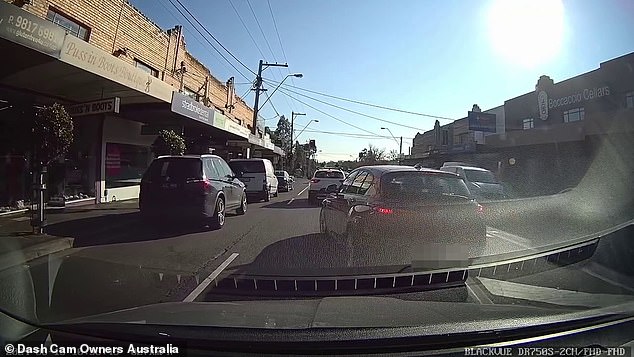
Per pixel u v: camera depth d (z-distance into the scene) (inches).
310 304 150.9
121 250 320.2
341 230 307.1
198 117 697.0
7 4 327.0
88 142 633.0
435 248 225.8
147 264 272.2
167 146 663.1
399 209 231.6
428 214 229.3
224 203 463.2
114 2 625.0
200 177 417.1
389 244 229.9
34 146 366.3
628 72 874.1
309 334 112.5
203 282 227.1
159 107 619.2
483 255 235.0
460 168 660.7
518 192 888.9
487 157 1316.4
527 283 221.3
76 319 130.1
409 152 2775.6
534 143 1026.1
